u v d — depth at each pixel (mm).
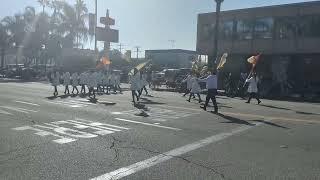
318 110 20094
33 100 22969
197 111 18328
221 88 38562
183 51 69625
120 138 11680
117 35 59250
